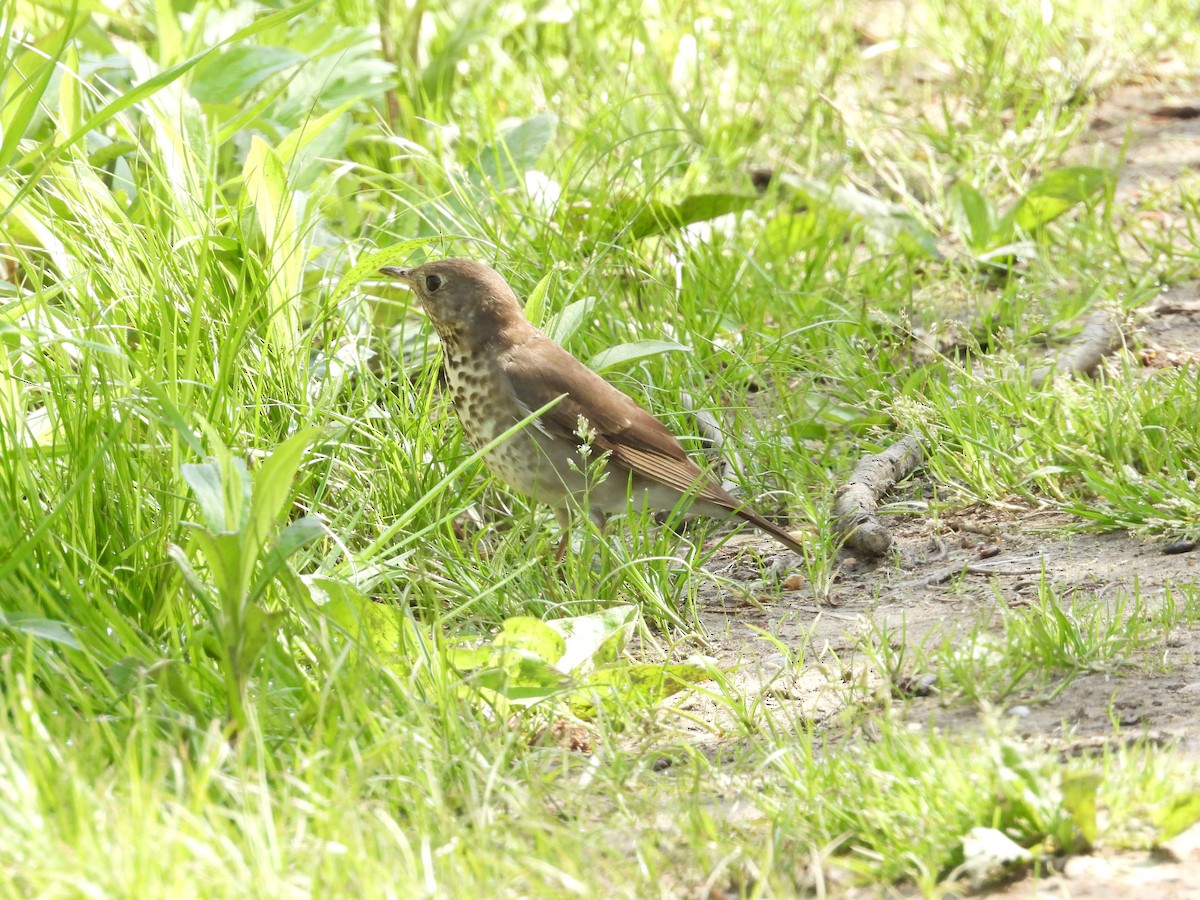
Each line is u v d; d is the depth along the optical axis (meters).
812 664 7.93
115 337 8.77
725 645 8.40
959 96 18.52
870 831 5.64
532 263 11.76
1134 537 9.24
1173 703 6.75
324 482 8.78
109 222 9.59
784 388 11.30
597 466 8.90
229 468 6.63
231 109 12.32
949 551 9.51
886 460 10.45
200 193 10.40
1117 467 9.70
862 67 19.70
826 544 9.38
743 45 19.00
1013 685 7.10
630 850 5.78
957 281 13.70
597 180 14.14
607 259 12.44
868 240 14.35
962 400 10.93
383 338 10.85
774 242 13.89
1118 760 6.09
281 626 6.88
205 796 5.50
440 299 9.55
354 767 6.02
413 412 9.98
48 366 8.08
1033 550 9.30
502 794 5.96
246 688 6.33
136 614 7.28
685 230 13.11
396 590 8.44
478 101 16.34
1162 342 12.34
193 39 12.96
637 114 16.22
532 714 7.09
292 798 5.60
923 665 7.44
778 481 10.53
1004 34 19.62
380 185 13.94
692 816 5.80
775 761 6.39
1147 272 13.41
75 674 6.62
